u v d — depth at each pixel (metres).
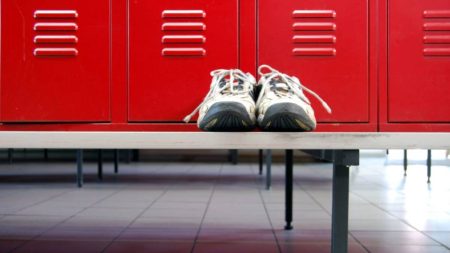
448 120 0.86
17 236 1.64
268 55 0.87
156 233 1.71
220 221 1.96
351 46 0.87
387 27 0.86
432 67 0.86
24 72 0.87
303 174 4.20
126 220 1.97
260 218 2.04
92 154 5.98
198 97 0.87
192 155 5.95
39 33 0.87
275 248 1.50
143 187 3.20
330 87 0.87
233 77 0.81
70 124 0.88
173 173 4.25
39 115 0.87
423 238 1.66
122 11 0.87
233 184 3.41
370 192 2.97
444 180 3.67
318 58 0.87
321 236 1.68
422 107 0.86
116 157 4.25
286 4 0.87
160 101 0.88
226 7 0.87
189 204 2.44
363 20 0.87
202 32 0.87
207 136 0.74
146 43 0.87
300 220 1.99
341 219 0.79
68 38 0.87
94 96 0.87
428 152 3.53
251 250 1.47
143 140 0.75
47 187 3.18
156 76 0.88
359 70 0.87
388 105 0.87
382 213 2.19
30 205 2.38
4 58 0.87
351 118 0.87
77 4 0.87
